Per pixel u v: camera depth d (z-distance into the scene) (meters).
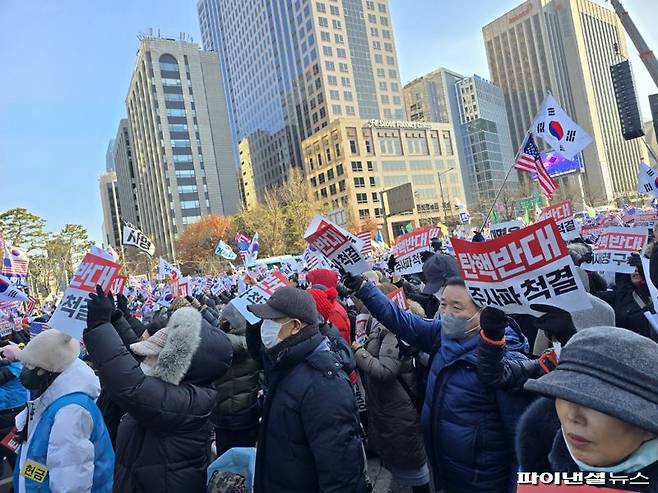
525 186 65.88
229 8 137.50
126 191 149.62
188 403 2.59
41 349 2.68
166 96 112.56
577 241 8.55
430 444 2.81
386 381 3.68
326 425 2.40
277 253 48.44
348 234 3.59
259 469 2.63
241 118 138.00
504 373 2.35
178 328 2.72
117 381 2.44
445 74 120.38
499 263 2.12
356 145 94.19
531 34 104.12
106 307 2.61
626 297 4.65
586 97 93.75
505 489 2.56
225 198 114.81
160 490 2.52
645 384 1.18
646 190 10.05
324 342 2.69
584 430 1.23
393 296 4.29
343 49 107.31
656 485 1.19
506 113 118.38
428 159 101.69
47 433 2.58
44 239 37.56
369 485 2.72
